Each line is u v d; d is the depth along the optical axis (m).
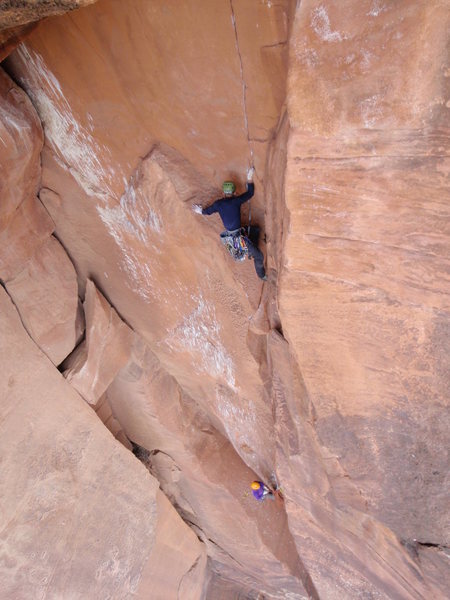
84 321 7.86
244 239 5.11
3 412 6.73
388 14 3.24
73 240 7.12
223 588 12.70
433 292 4.28
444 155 3.57
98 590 8.55
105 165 5.86
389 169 3.79
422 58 3.28
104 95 5.13
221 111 4.71
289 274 4.81
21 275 6.72
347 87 3.58
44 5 3.43
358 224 4.19
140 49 4.56
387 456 5.62
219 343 7.34
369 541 6.82
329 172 3.99
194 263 6.41
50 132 5.79
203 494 10.26
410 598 7.14
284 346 6.22
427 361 4.74
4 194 5.69
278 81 4.25
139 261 6.95
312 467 6.96
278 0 3.77
